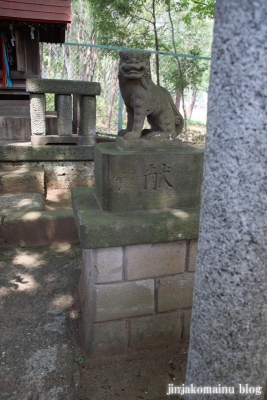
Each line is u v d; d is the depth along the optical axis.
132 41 10.29
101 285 2.19
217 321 1.17
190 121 13.80
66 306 2.88
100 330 2.28
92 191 2.74
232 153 1.02
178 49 13.06
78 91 5.15
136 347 2.38
